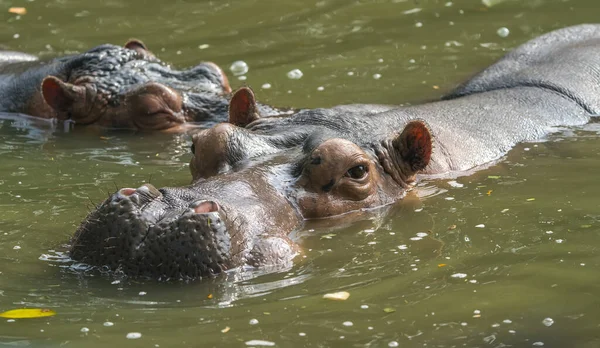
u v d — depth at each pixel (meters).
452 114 30.34
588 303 19.36
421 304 19.48
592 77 34.53
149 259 20.45
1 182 28.94
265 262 21.09
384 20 49.25
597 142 30.09
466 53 43.75
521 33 46.31
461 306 19.38
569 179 26.88
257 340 18.00
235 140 24.56
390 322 18.72
